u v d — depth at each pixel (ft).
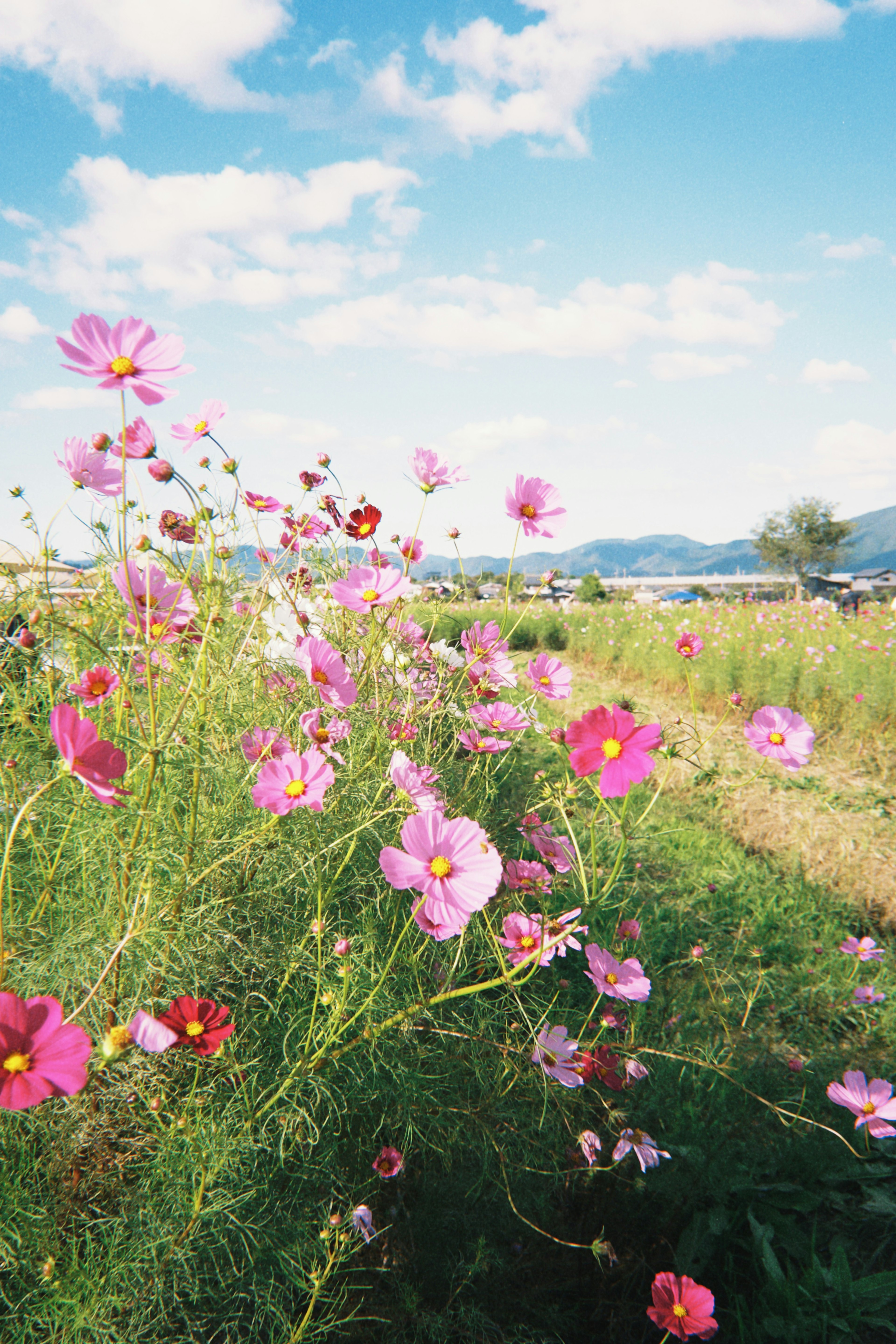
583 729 3.73
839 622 27.22
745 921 9.91
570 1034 5.35
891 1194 5.78
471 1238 4.46
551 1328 4.40
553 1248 4.81
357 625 6.73
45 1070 2.29
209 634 4.26
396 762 4.37
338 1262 3.57
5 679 4.03
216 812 4.36
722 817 13.96
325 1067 3.85
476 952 5.26
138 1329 3.14
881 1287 4.78
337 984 4.13
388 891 5.09
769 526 142.41
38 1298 3.02
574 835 4.59
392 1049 4.15
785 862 12.25
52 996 3.66
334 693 4.55
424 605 7.43
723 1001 7.38
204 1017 3.26
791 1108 6.31
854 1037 7.88
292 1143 3.82
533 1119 4.76
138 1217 3.28
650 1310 4.17
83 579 4.86
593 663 40.19
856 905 11.14
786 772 15.78
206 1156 3.34
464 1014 5.07
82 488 4.07
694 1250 4.93
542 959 4.34
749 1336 4.61
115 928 3.68
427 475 5.49
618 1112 4.79
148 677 3.40
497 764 7.22
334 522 6.34
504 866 5.42
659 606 50.42
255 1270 3.55
